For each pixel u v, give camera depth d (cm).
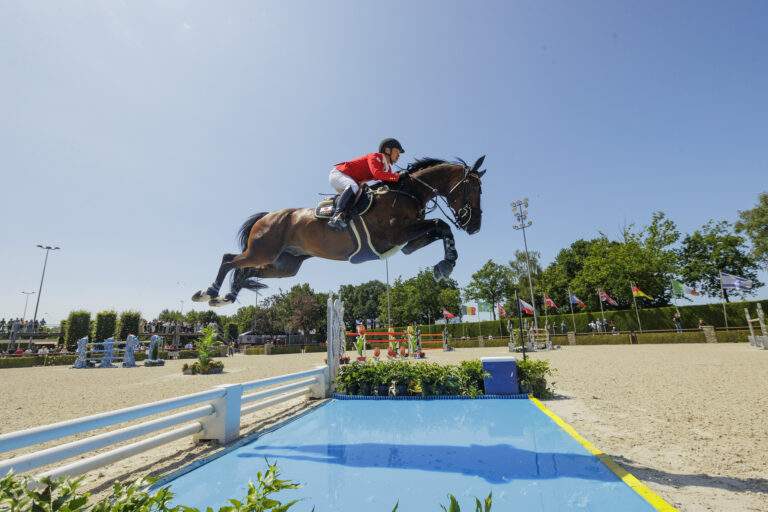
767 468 384
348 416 697
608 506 296
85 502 130
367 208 423
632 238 4072
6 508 126
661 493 326
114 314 3569
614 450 450
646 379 1037
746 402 703
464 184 464
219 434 530
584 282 4316
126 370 1928
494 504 303
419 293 5406
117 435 397
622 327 3594
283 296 5762
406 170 465
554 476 364
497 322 4478
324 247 459
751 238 3616
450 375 895
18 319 4053
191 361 2689
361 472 387
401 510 295
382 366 949
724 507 298
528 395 845
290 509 299
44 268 3981
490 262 5359
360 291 7456
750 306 2962
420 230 425
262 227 492
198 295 505
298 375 805
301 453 465
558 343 3450
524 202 2738
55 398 962
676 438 496
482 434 541
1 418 730
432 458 431
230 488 359
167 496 143
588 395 844
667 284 3962
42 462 319
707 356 1633
